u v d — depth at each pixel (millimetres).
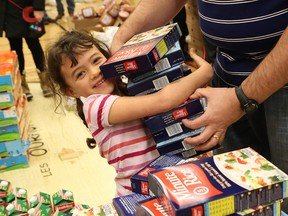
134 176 1173
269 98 1441
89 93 1482
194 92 1320
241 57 1475
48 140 3371
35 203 2018
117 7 4508
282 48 1195
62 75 1523
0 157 2949
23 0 3900
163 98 1277
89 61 1478
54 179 2824
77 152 3162
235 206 940
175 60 1301
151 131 1335
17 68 3305
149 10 1630
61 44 1513
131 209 1066
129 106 1323
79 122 3631
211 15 1439
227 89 1295
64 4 6762
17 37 3984
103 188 2674
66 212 1994
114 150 1445
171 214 915
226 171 1022
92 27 4430
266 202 971
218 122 1285
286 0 1302
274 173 1011
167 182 982
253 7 1327
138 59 1213
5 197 2076
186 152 1322
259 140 1645
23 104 3314
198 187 959
